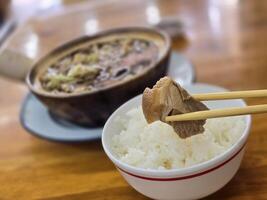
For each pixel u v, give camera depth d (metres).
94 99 0.39
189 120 0.28
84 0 0.87
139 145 0.32
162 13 0.68
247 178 0.33
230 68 0.50
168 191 0.29
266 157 0.35
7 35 0.80
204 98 0.29
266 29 0.56
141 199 0.33
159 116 0.28
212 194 0.32
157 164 0.30
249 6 0.64
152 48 0.47
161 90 0.28
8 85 0.58
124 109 0.36
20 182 0.39
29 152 0.43
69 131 0.42
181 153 0.30
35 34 0.69
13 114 0.51
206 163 0.27
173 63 0.51
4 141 0.46
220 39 0.57
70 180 0.38
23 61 0.51
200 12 0.66
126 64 0.45
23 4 1.00
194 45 0.57
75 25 0.71
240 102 0.34
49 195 0.36
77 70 0.44
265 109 0.27
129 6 0.74
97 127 0.42
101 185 0.36
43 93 0.41
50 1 0.95
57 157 0.41
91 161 0.40
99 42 0.51
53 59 0.48
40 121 0.45
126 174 0.30
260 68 0.48
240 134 0.31
